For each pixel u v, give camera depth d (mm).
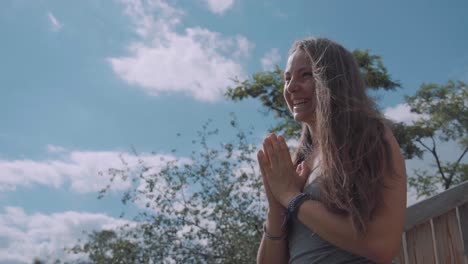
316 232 1166
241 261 5410
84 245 5914
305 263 1227
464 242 2393
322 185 1196
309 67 1331
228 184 5871
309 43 1343
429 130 13625
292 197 1223
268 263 1354
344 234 1116
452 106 13664
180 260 5641
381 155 1167
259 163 1308
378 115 1251
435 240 2365
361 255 1121
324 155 1206
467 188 2414
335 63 1288
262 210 5789
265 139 1302
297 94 1343
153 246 5703
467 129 13617
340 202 1133
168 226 5789
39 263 5668
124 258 5637
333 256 1184
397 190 1153
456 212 2434
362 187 1127
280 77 11305
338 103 1238
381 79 10531
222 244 5590
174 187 5883
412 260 2297
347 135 1191
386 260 1105
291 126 10234
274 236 1324
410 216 2316
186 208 5781
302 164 1354
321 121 1236
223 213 5648
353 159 1162
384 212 1122
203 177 5906
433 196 2391
